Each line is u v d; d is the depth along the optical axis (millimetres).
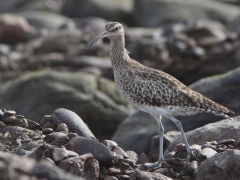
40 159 9133
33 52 27422
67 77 18594
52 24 32812
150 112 11102
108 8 36156
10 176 6332
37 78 18609
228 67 23547
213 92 14609
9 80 24734
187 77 24062
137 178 9445
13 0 41250
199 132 11258
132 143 14633
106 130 18078
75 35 27625
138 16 35469
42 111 17953
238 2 38625
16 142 9891
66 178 6285
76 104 17938
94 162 9273
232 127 11078
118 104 18531
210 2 36312
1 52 27156
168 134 12492
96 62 24469
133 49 25438
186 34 26344
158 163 10305
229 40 25000
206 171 9281
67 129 10461
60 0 42219
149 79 10898
